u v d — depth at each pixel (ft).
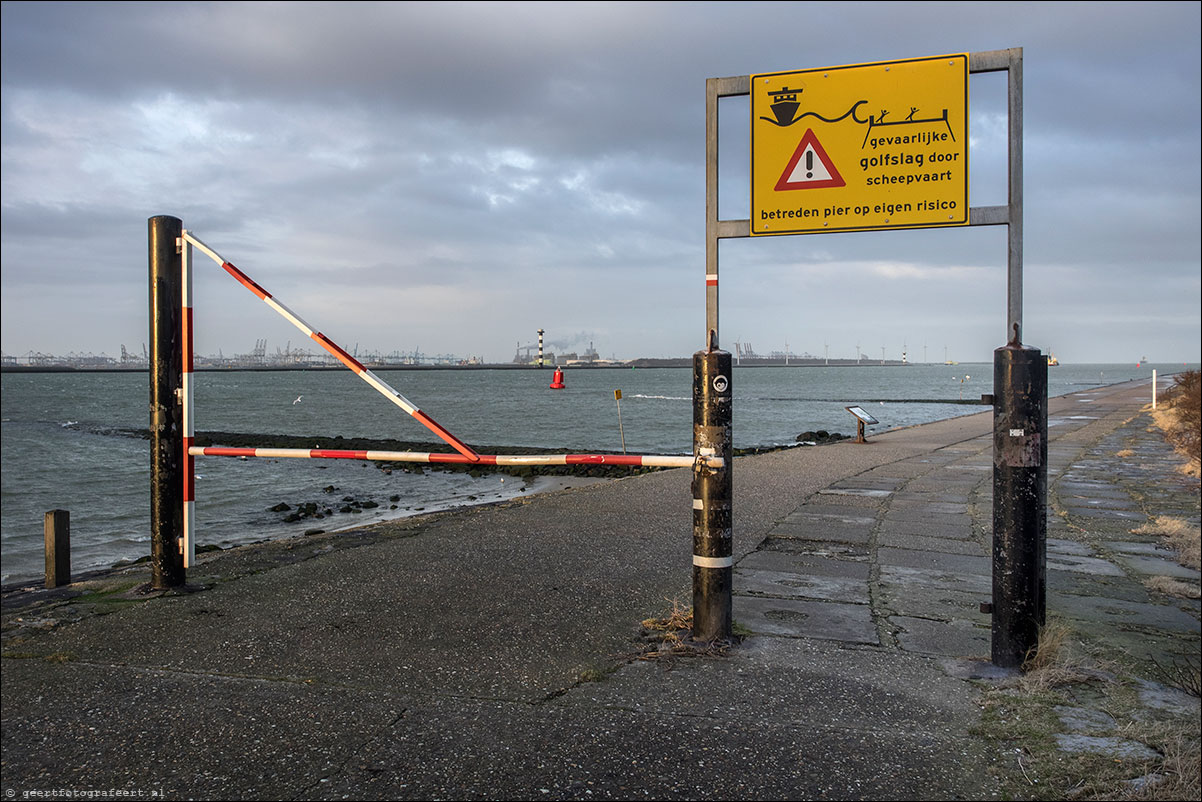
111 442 117.19
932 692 12.57
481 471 74.23
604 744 10.64
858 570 21.42
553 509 31.01
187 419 18.81
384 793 9.46
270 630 15.58
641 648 14.58
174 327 18.63
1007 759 10.33
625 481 40.24
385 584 19.17
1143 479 40.75
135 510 55.93
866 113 14.70
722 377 14.64
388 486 65.82
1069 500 34.24
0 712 11.80
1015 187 13.91
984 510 31.07
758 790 9.52
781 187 15.17
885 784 9.69
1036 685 12.74
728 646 14.57
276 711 11.75
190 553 19.01
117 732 11.13
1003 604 13.71
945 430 81.10
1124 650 14.76
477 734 10.94
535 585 19.11
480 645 14.71
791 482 39.42
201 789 9.64
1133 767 10.04
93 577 22.18
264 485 66.85
